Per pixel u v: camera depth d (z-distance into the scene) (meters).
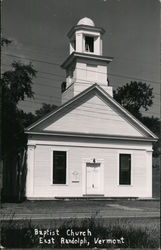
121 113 28.44
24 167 26.56
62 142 26.83
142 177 28.22
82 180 26.91
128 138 28.28
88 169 27.30
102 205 22.58
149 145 28.56
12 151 28.83
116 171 27.83
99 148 27.69
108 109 28.36
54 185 26.17
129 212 18.22
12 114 24.23
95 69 31.05
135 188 27.91
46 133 26.33
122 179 27.98
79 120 27.62
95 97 28.20
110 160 27.84
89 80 30.69
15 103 24.02
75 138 27.17
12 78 23.11
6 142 26.44
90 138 27.52
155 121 28.19
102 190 27.22
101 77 30.95
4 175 32.53
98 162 27.48
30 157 25.89
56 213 17.66
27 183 25.67
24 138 26.70
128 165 28.27
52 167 26.28
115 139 28.06
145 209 19.64
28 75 24.19
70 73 31.89
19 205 21.69
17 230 9.00
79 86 30.23
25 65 23.97
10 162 31.33
